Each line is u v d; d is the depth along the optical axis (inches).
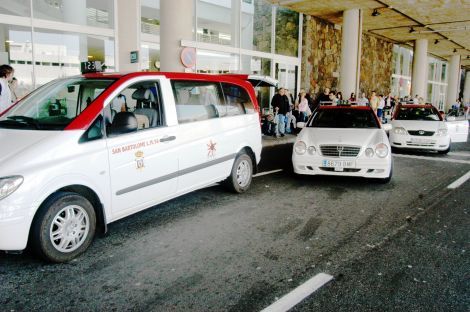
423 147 426.6
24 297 117.6
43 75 396.2
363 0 633.0
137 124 163.8
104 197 152.7
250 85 253.9
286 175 302.4
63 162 138.2
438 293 123.0
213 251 153.6
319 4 666.2
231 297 118.8
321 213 205.5
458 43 1077.1
